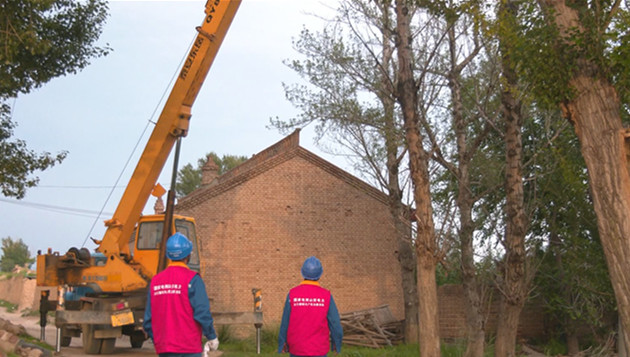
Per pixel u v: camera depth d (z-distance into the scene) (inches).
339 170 1008.2
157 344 221.9
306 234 983.6
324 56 739.4
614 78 333.7
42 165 714.8
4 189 701.3
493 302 841.5
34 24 551.8
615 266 308.3
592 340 845.2
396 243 1005.8
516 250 508.1
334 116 739.4
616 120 324.8
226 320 672.4
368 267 991.6
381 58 704.4
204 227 950.4
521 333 890.7
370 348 827.4
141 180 619.2
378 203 1013.2
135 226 639.1
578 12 342.0
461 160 592.7
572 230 798.5
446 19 473.7
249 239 963.3
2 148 700.7
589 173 325.4
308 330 257.4
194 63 613.9
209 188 962.1
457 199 591.2
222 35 620.7
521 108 526.6
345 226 997.2
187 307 222.4
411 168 486.3
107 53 703.7
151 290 227.0
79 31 679.1
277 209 981.8
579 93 331.0
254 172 983.0
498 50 498.3
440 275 1111.0
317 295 260.8
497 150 822.5
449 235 494.3
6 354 470.9
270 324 850.1
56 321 589.6
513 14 406.6
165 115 617.3
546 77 339.9
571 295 817.5
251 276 953.5
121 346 743.1
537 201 662.5
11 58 529.3
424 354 463.2
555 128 676.1
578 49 331.6
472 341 573.3
